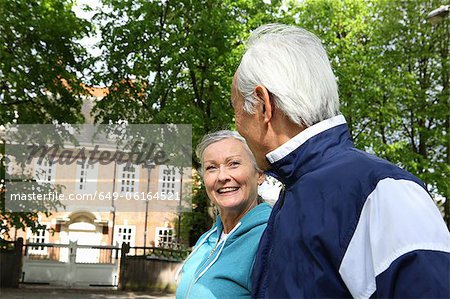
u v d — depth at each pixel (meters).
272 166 1.57
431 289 1.11
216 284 2.38
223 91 18.64
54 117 17.98
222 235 2.75
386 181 1.30
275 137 1.60
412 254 1.16
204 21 17.20
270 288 1.42
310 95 1.54
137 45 17.98
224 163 2.64
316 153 1.50
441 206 21.00
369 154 1.47
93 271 20.53
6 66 15.70
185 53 16.95
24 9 16.67
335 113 1.58
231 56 17.22
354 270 1.27
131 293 18.92
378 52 20.75
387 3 20.78
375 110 19.55
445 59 20.20
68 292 18.23
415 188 1.28
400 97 20.11
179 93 19.22
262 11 18.95
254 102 1.61
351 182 1.36
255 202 2.71
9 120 16.86
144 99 18.88
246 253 2.39
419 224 1.20
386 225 1.24
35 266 20.06
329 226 1.33
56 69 17.42
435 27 20.36
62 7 17.67
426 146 22.11
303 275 1.34
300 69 1.56
